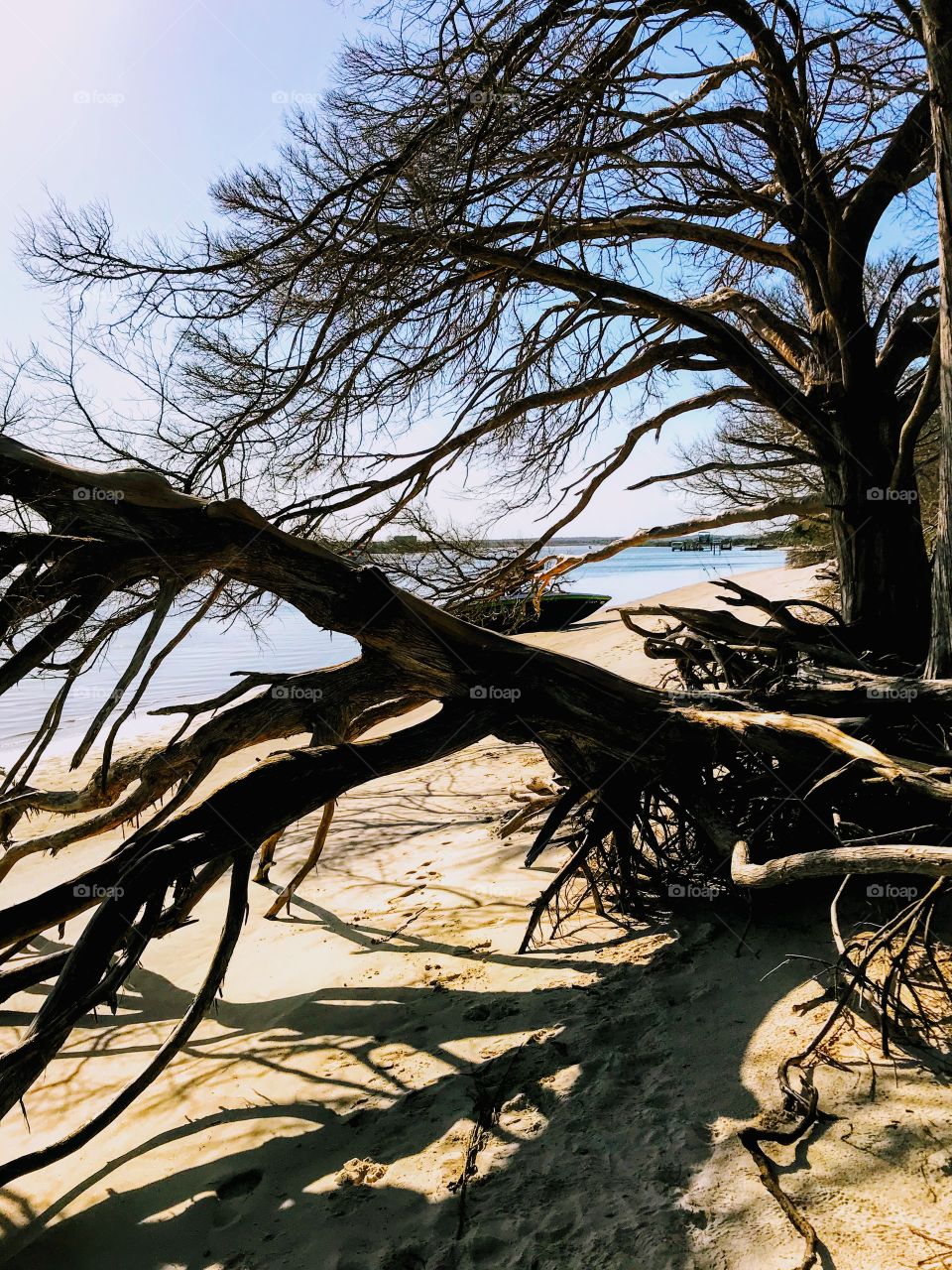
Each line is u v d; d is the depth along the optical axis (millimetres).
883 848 3707
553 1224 2945
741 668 6270
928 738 5023
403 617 4801
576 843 6027
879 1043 3662
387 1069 4160
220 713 4875
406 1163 3414
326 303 6680
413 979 5109
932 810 4703
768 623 6605
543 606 23047
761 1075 3584
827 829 4961
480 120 6043
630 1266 2709
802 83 7000
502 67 5785
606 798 5367
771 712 5051
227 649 24406
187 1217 3303
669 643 6844
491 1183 3217
